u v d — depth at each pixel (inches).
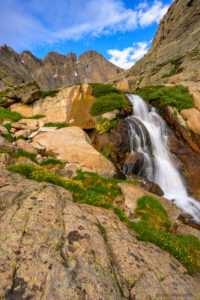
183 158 636.7
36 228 159.3
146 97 957.8
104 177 470.6
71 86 778.8
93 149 516.1
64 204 221.8
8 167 303.0
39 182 264.2
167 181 583.5
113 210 304.3
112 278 141.8
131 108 778.8
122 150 601.0
